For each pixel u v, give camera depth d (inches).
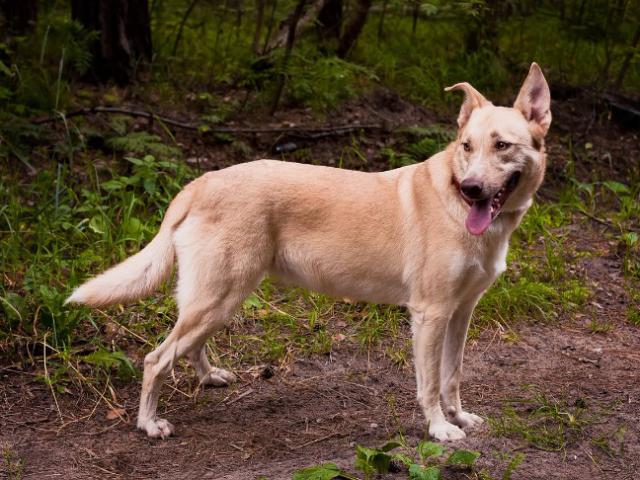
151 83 317.7
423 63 357.7
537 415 175.0
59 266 216.5
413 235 165.2
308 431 173.2
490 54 361.4
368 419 178.2
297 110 320.5
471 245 160.7
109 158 272.8
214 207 166.9
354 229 168.2
